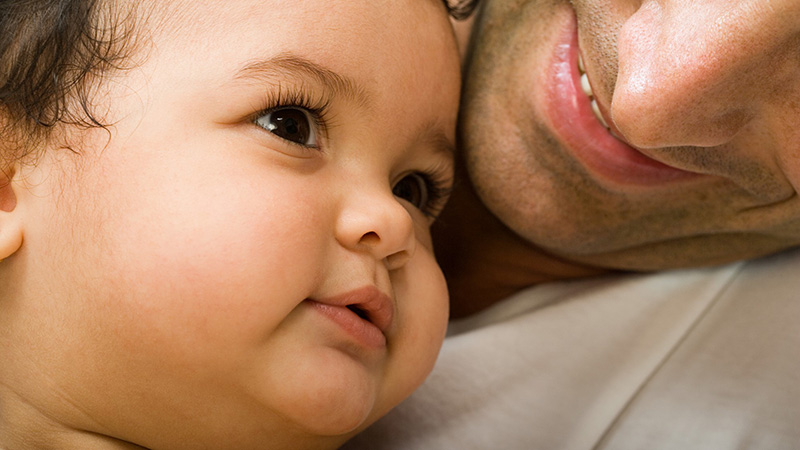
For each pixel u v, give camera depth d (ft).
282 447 2.72
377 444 3.34
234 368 2.46
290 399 2.50
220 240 2.39
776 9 2.34
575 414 3.46
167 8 2.56
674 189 3.22
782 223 3.26
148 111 2.48
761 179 3.03
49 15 2.58
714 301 3.87
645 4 2.73
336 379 2.52
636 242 3.57
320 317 2.52
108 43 2.53
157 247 2.40
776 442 3.10
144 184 2.43
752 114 2.71
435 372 3.62
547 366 3.66
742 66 2.45
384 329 2.72
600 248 3.61
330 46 2.63
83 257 2.46
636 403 3.43
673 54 2.51
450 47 3.06
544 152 3.30
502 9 3.50
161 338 2.43
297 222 2.46
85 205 2.46
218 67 2.51
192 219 2.40
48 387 2.62
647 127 2.59
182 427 2.60
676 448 3.19
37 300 2.55
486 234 3.95
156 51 2.52
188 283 2.39
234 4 2.59
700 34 2.47
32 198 2.53
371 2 2.76
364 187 2.69
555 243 3.59
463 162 3.61
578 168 3.26
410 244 2.70
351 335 2.57
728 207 3.27
